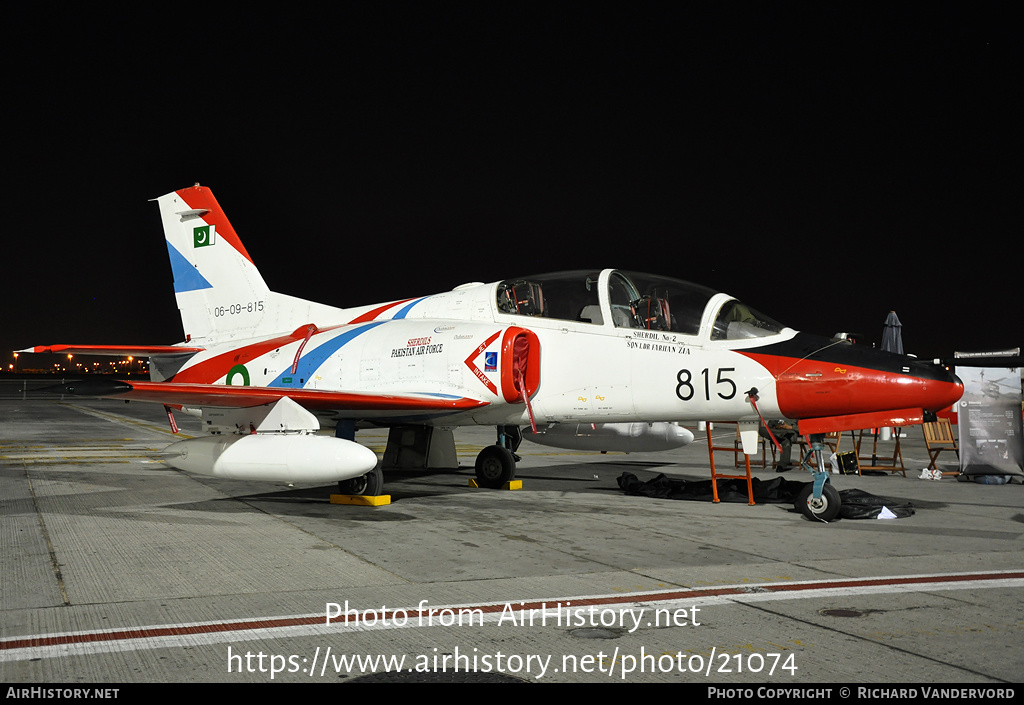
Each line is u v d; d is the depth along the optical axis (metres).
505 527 7.40
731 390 8.29
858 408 7.77
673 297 8.91
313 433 8.57
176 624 4.30
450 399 9.16
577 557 6.04
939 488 10.25
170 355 12.68
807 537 6.88
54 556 6.08
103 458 14.50
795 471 12.42
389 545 6.53
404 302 10.80
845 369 7.80
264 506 8.76
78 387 7.21
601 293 9.15
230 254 12.61
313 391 8.58
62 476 11.59
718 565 5.74
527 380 9.20
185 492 9.90
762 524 7.55
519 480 10.42
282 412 8.57
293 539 6.80
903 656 3.74
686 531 7.18
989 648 3.85
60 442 18.64
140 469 12.58
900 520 7.73
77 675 3.52
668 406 8.72
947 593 4.90
